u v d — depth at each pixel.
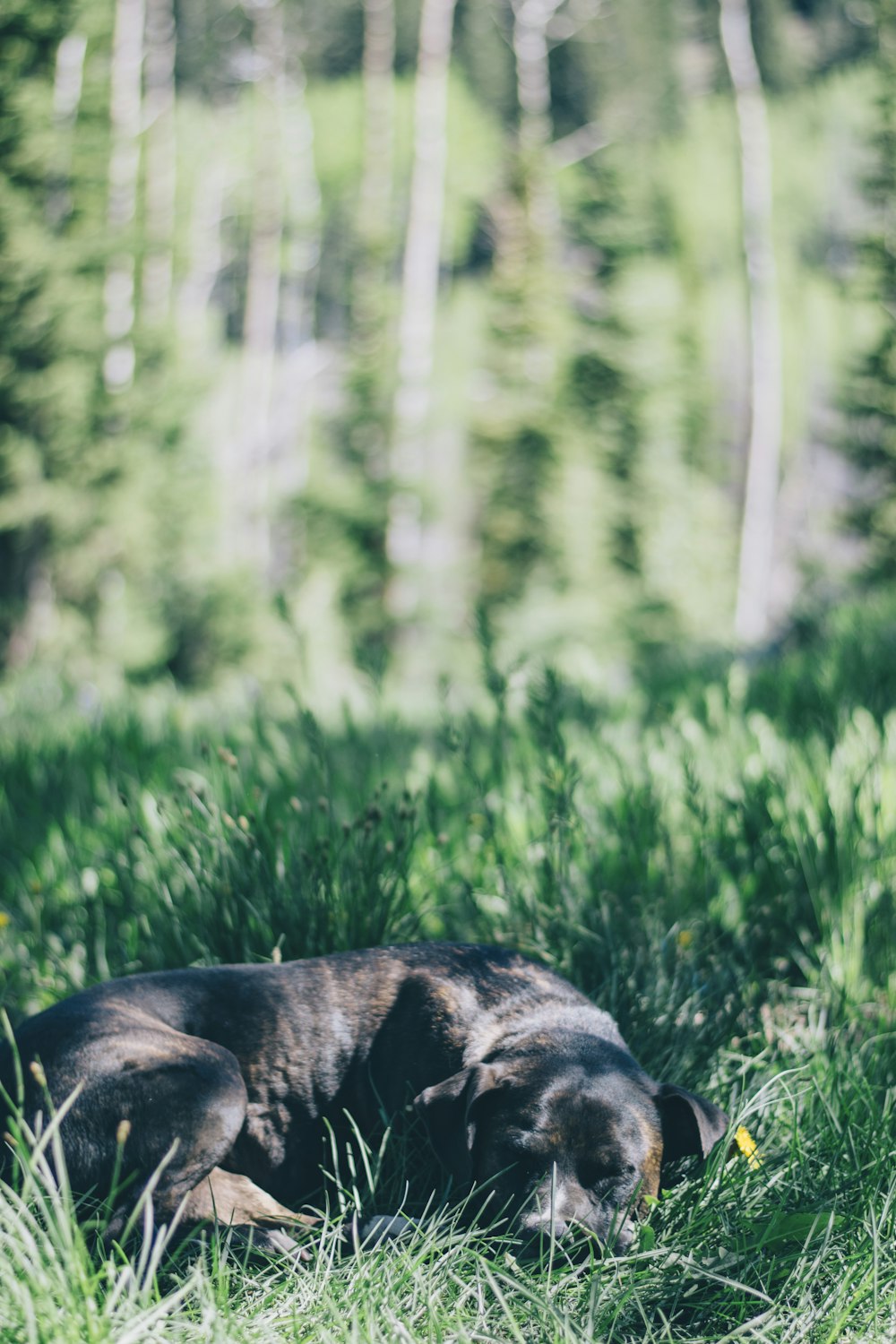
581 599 24.52
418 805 4.61
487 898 4.12
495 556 25.42
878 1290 2.44
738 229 31.02
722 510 30.56
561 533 25.30
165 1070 2.63
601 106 32.66
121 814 4.76
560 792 4.14
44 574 17.75
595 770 5.02
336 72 29.73
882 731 5.18
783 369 31.45
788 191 30.94
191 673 18.53
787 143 30.78
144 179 21.20
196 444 19.45
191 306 27.02
